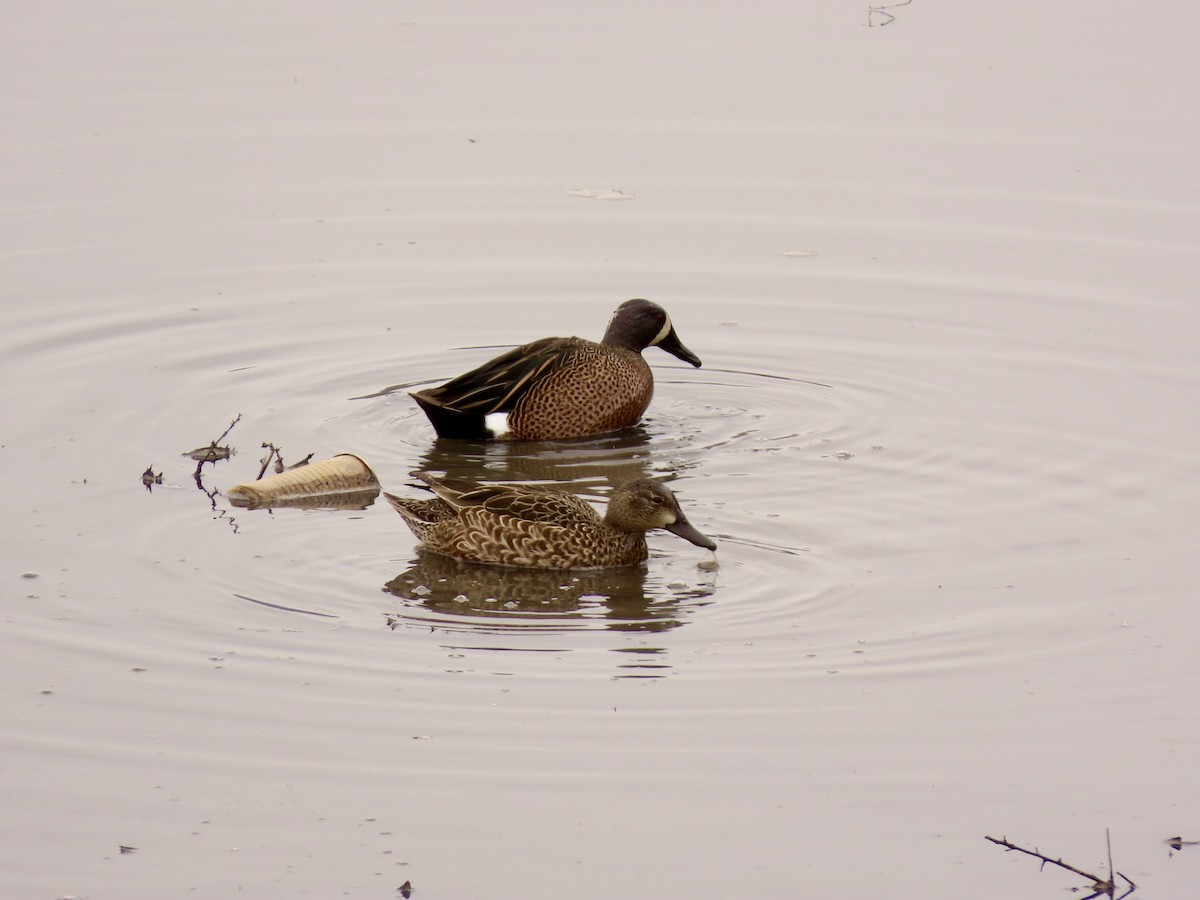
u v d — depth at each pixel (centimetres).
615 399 1803
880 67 3022
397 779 1088
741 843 1023
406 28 3259
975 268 2252
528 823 1041
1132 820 1051
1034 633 1293
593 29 3247
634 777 1092
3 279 2181
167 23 3275
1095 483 1612
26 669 1225
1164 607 1336
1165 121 2741
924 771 1102
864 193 2511
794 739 1138
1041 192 2492
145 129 2734
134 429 1756
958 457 1689
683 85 2947
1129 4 3362
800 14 3322
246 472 1647
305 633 1293
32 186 2503
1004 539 1478
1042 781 1092
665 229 2416
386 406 1867
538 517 1439
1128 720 1164
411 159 2644
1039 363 1959
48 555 1433
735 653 1263
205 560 1432
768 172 2595
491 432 1786
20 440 1709
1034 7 3359
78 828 1036
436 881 983
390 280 2234
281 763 1104
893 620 1317
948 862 1008
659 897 969
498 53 3111
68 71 2978
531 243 2369
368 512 1567
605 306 2173
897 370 1959
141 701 1182
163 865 998
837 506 1565
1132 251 2284
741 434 1792
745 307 2167
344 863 998
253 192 2516
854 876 991
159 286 2183
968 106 2831
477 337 2070
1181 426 1756
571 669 1235
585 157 2653
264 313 2117
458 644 1277
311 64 3055
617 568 1438
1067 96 2861
